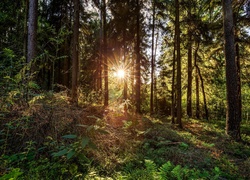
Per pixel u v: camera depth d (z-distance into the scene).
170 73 20.64
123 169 3.55
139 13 12.73
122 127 6.06
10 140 3.40
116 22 12.23
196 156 4.95
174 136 6.95
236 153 5.88
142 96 19.55
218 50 13.05
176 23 10.50
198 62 17.66
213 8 10.55
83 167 3.22
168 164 3.40
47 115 3.80
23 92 3.76
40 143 3.47
